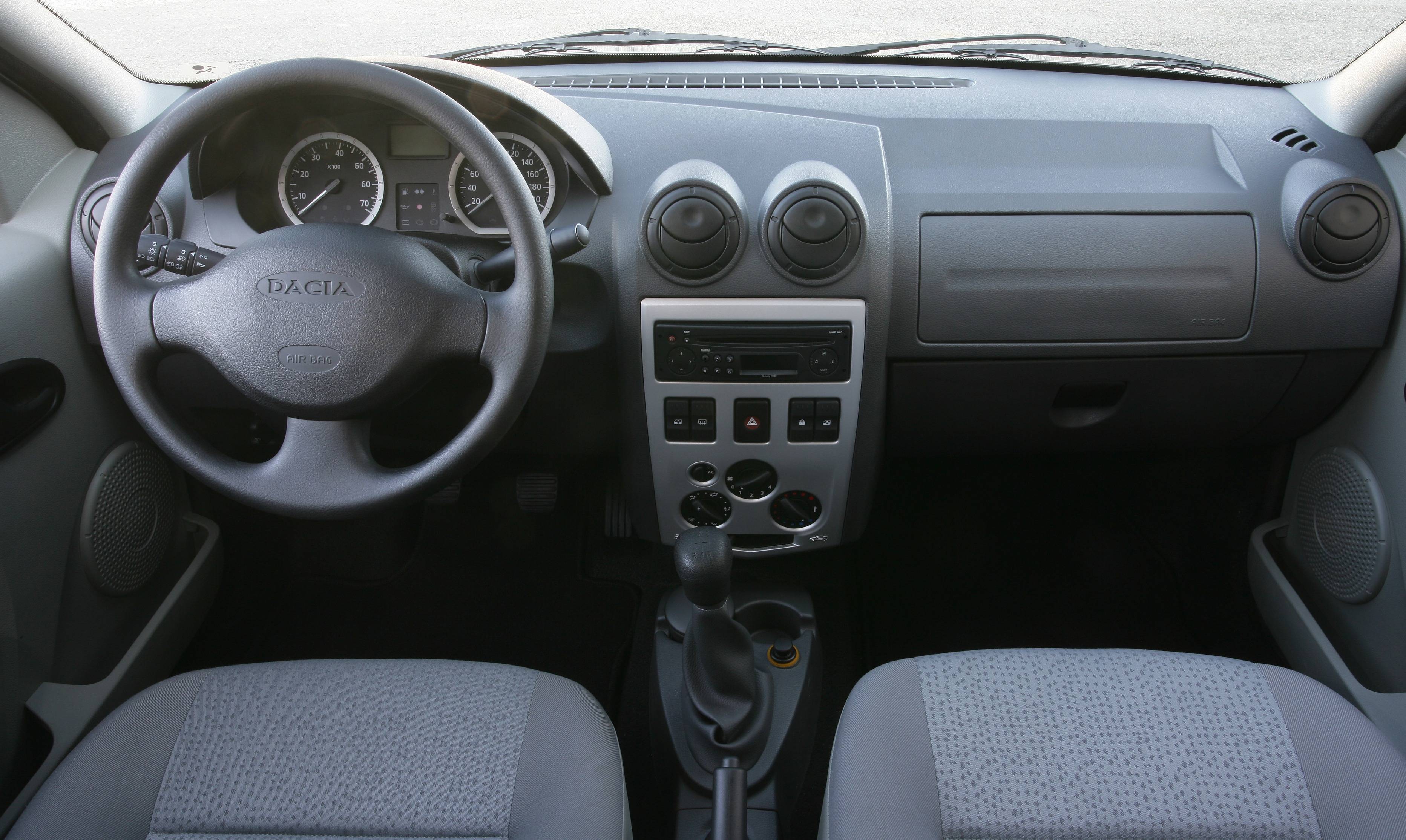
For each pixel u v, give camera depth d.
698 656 1.25
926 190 1.36
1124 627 1.75
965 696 0.97
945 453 1.61
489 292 1.14
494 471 1.91
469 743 0.94
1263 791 0.86
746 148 1.33
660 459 1.40
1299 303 1.37
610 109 1.40
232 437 1.61
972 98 1.49
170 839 0.86
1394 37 1.34
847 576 1.86
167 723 0.96
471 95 1.22
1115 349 1.40
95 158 1.39
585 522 1.99
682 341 1.30
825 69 1.59
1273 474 1.63
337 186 1.32
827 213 1.22
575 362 1.37
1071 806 0.86
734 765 1.18
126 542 1.42
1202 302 1.37
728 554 1.13
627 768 1.47
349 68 0.89
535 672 1.05
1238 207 1.36
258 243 0.95
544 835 0.85
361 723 0.96
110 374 1.41
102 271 0.95
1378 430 1.38
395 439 1.52
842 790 0.90
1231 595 1.69
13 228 1.28
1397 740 1.25
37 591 1.23
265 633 1.77
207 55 1.47
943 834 0.85
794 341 1.30
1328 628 1.46
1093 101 1.49
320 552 1.90
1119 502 1.95
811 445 1.37
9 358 1.18
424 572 1.91
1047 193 1.36
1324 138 1.42
